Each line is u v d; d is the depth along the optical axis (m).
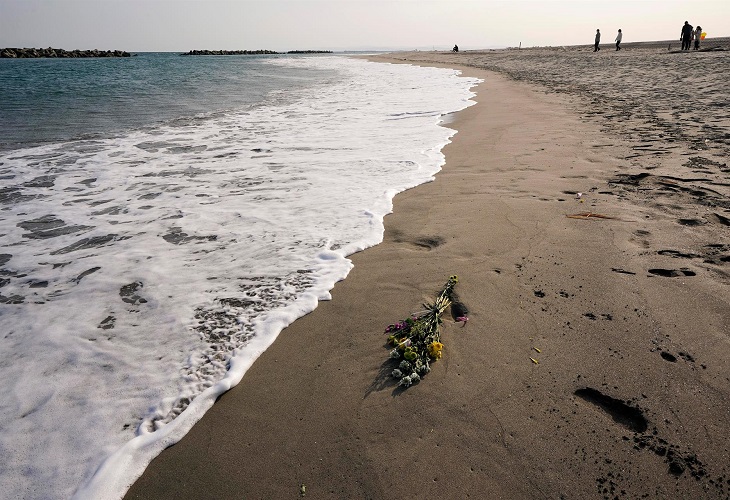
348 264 3.80
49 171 6.56
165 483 2.05
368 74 27.08
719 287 3.07
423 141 7.96
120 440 2.26
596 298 3.10
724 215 4.10
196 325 3.09
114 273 3.77
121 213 5.02
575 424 2.19
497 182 5.57
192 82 22.17
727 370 2.41
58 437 2.27
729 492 1.84
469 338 2.83
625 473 1.94
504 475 1.98
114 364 2.76
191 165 6.80
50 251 4.18
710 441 2.05
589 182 5.27
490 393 2.41
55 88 18.83
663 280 3.21
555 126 8.37
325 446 2.18
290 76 26.55
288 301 3.33
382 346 2.84
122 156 7.36
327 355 2.79
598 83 14.62
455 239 4.12
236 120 10.60
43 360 2.79
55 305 3.36
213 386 2.56
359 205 5.06
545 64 25.97
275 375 2.65
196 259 3.97
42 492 2.01
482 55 44.56
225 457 2.16
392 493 1.94
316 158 7.05
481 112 10.62
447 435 2.19
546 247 3.83
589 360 2.57
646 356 2.56
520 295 3.21
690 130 7.08
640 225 4.05
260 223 4.67
